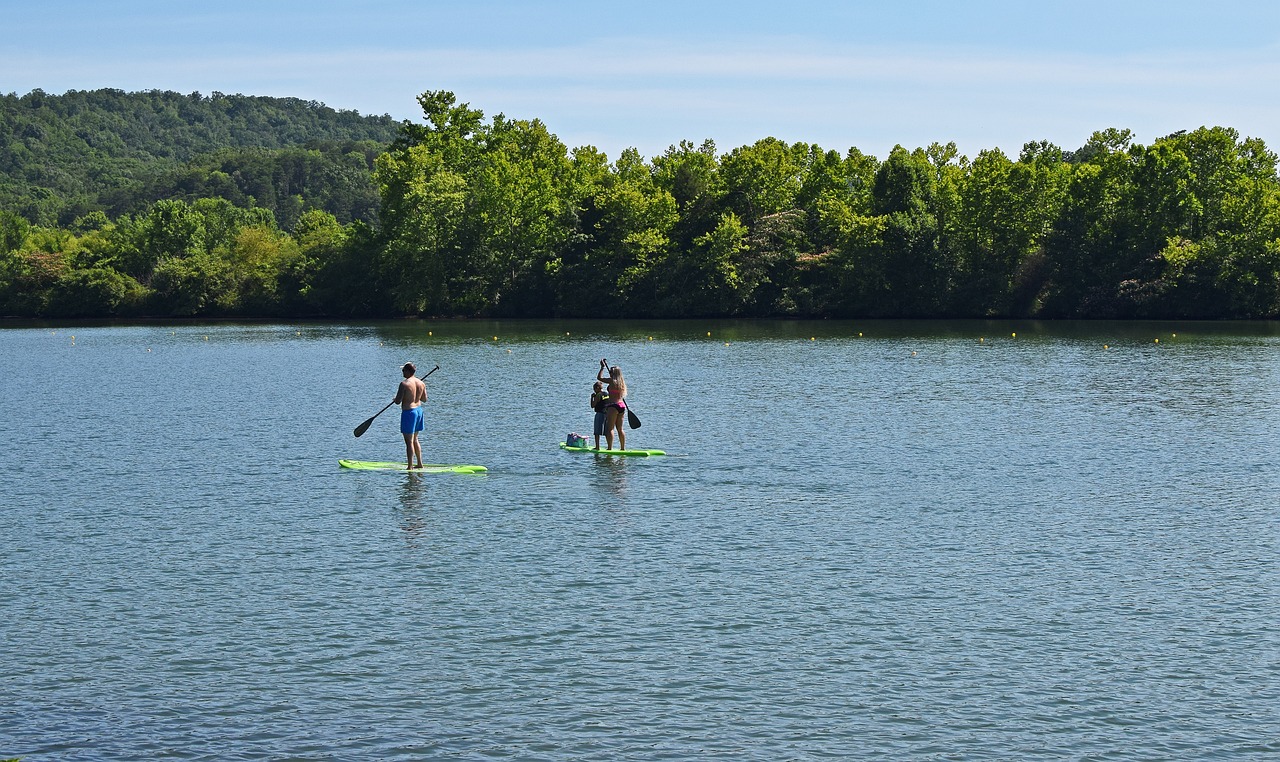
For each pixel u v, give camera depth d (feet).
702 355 237.04
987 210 402.93
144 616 61.82
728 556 72.49
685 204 439.63
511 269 443.73
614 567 70.18
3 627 60.23
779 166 445.37
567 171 476.95
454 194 423.23
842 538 76.84
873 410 140.56
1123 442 115.34
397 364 219.20
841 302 416.05
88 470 103.30
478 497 89.97
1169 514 83.51
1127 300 382.83
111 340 316.60
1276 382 172.96
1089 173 401.49
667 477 97.66
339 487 94.38
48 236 630.74
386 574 69.10
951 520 81.87
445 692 51.93
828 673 53.62
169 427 130.31
